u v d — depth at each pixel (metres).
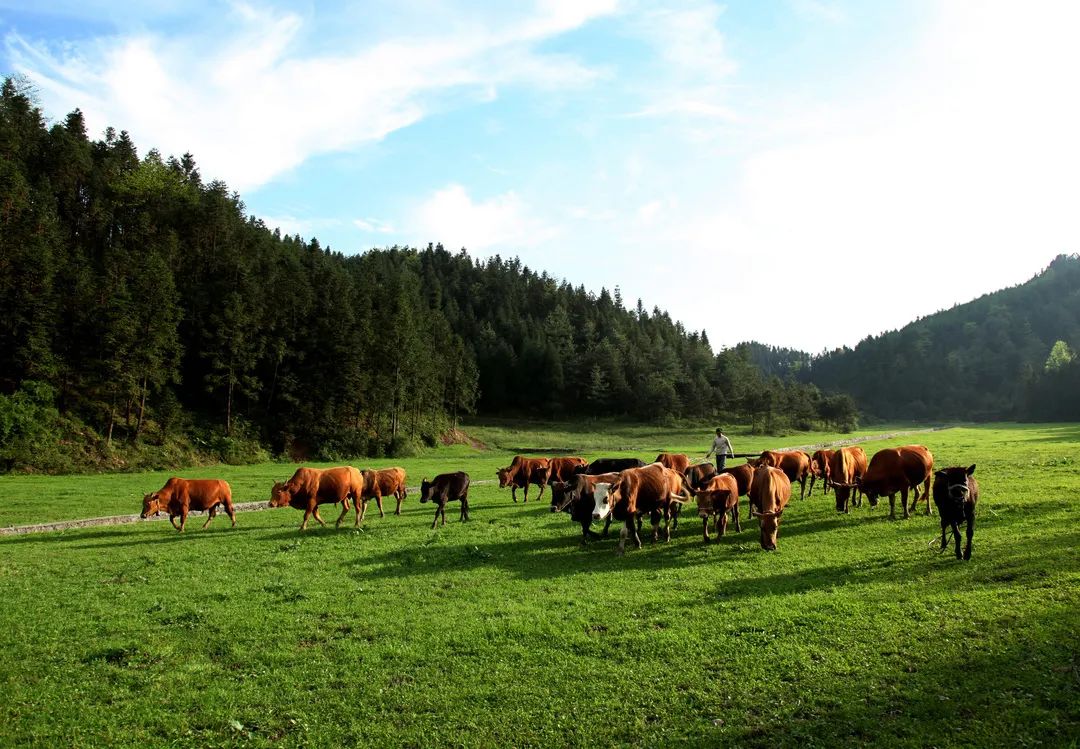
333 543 15.85
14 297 43.94
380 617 9.73
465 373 91.44
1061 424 102.75
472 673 7.63
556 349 125.12
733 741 5.96
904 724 6.01
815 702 6.57
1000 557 10.80
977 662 7.07
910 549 12.08
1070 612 8.10
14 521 20.41
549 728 6.36
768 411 111.12
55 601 10.98
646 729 6.25
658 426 111.94
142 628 9.48
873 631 8.13
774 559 12.19
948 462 28.66
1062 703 6.09
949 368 183.50
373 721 6.61
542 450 70.38
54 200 57.06
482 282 170.00
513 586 11.22
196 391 58.66
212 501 18.94
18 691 7.38
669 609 9.50
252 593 11.28
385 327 68.94
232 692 7.29
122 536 17.88
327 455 56.78
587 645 8.28
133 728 6.54
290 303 63.75
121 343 46.19
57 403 45.50
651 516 14.66
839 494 16.83
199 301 59.56
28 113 69.69
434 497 18.20
